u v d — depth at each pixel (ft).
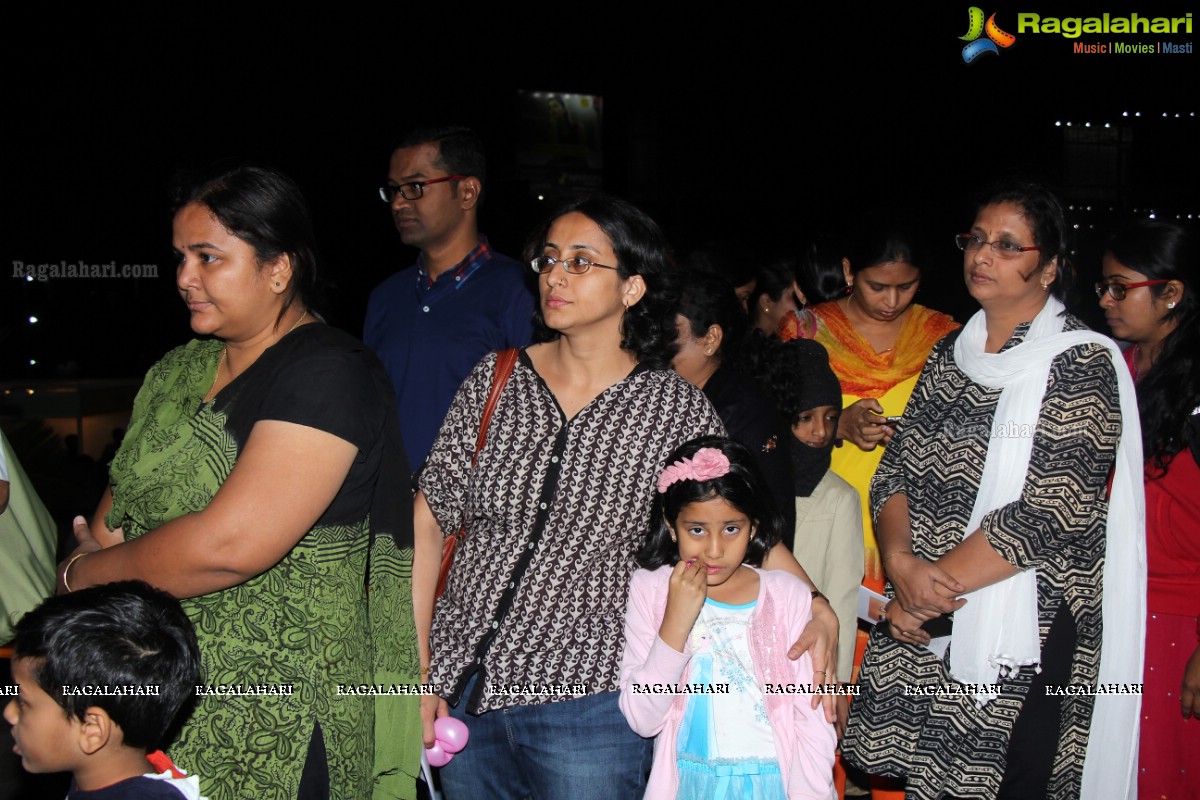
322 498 6.84
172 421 7.20
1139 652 9.21
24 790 11.60
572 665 8.53
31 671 6.14
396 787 8.18
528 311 12.94
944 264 21.36
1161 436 10.51
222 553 6.58
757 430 10.02
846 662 10.90
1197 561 10.45
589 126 67.26
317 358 7.00
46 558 10.43
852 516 11.10
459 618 8.73
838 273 14.07
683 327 10.26
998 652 8.79
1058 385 8.87
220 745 6.80
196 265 6.92
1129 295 10.87
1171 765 10.60
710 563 8.37
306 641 7.02
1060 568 9.00
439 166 13.07
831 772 8.77
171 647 6.28
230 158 7.08
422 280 13.65
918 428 9.78
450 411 9.01
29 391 27.20
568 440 8.54
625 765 8.75
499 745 8.85
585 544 8.52
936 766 9.30
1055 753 9.09
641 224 8.56
